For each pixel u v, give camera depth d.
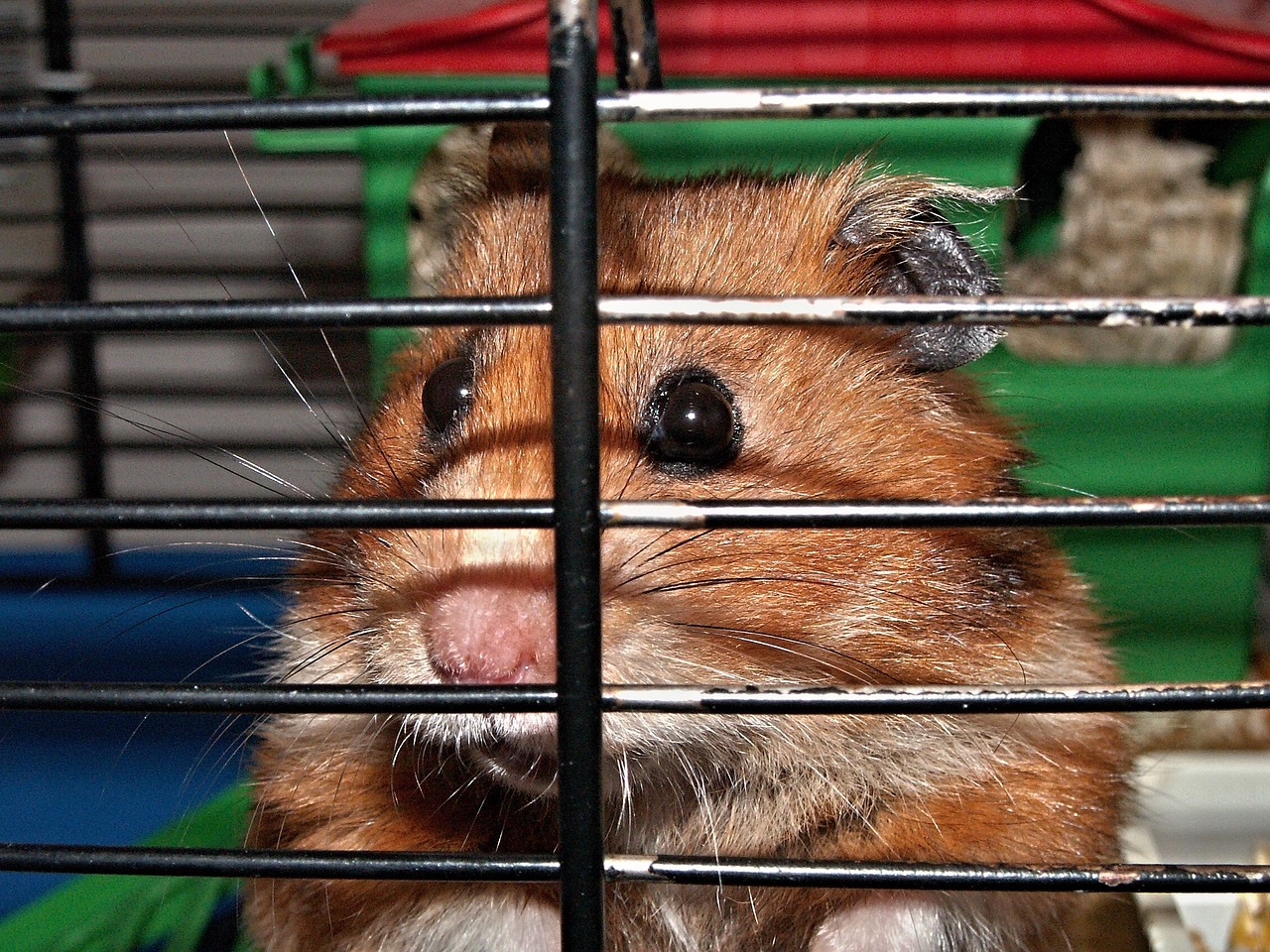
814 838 0.16
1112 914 0.19
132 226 0.34
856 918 0.15
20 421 0.35
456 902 0.15
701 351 0.15
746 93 0.10
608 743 0.14
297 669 0.15
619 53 0.11
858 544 0.15
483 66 0.20
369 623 0.15
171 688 0.11
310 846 0.16
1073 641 0.16
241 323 0.10
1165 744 0.23
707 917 0.16
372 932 0.16
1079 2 0.19
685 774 0.16
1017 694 0.11
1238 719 0.23
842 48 0.20
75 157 0.29
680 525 0.10
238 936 0.21
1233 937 0.20
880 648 0.15
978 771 0.15
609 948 0.16
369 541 0.15
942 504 0.11
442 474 0.15
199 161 0.33
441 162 0.23
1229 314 0.10
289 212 0.31
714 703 0.11
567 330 0.10
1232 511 0.11
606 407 0.15
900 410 0.16
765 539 0.15
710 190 0.17
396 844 0.16
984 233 0.17
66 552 0.29
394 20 0.21
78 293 0.29
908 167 0.21
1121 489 0.22
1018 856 0.15
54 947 0.19
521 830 0.16
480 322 0.10
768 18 0.20
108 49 0.34
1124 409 0.22
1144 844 0.19
